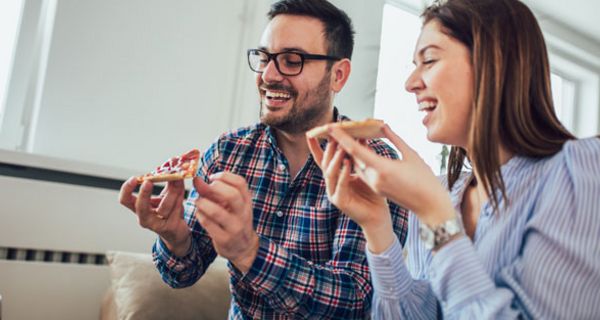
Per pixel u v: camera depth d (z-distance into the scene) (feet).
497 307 2.18
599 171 2.29
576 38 12.68
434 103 2.77
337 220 4.06
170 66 7.20
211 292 5.42
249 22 7.95
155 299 5.09
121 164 6.73
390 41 10.06
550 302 2.19
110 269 5.51
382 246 2.84
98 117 6.57
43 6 6.54
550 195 2.35
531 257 2.29
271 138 4.46
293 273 3.36
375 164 2.38
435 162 10.07
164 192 3.81
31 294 5.47
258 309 3.89
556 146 2.55
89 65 6.52
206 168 4.58
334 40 4.52
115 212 6.04
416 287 2.93
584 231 2.20
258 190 4.32
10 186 5.37
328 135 2.58
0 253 5.37
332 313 3.44
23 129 6.29
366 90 8.98
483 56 2.55
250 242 3.26
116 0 6.75
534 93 2.61
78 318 5.72
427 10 2.96
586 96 13.44
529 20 2.63
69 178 5.94
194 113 7.39
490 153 2.50
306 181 4.25
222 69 7.70
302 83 4.30
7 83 6.27
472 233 2.89
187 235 3.87
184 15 7.36
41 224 5.54
